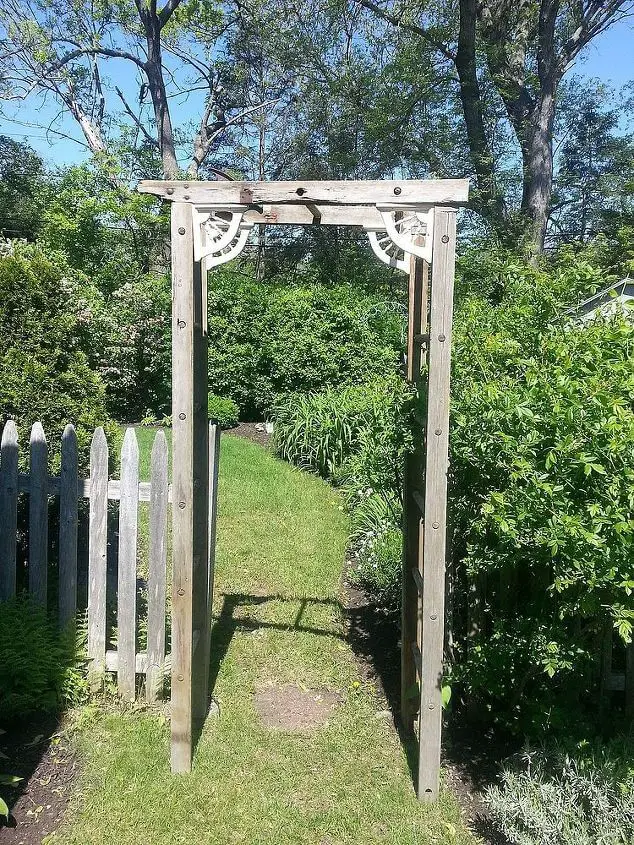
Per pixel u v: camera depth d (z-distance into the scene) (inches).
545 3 653.3
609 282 153.1
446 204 111.1
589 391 104.3
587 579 100.9
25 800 116.7
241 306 485.7
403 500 146.9
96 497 144.3
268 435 448.8
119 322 458.3
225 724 142.4
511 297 150.3
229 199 114.5
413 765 131.6
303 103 885.8
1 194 940.6
